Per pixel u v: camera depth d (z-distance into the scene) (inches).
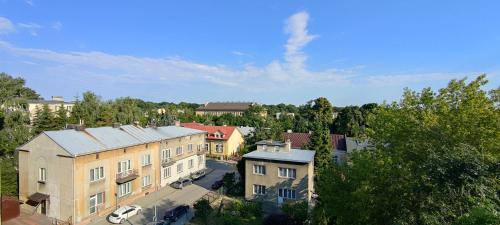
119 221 1192.8
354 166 837.8
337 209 838.5
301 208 1191.6
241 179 1625.2
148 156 1567.4
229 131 2682.1
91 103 2588.6
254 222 1205.1
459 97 785.6
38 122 2090.3
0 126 1855.3
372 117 921.5
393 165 722.2
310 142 1758.1
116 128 1523.1
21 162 1247.5
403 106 850.1
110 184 1312.7
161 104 6491.1
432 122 726.5
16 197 1278.3
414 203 646.5
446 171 533.0
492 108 754.2
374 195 716.0
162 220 1218.6
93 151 1208.2
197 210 1261.1
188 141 1953.7
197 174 1927.9
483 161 536.4
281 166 1403.8
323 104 3292.3
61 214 1162.6
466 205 520.7
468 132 687.1
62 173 1160.8
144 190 1534.2
